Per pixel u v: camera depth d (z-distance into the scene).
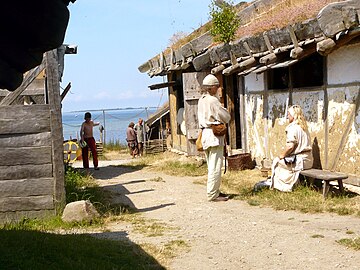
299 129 7.41
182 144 14.61
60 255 4.37
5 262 4.01
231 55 9.68
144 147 18.42
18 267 3.93
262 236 5.32
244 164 9.97
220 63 10.45
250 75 10.17
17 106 6.36
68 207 6.25
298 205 6.55
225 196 7.59
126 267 4.31
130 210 7.13
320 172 7.09
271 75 9.38
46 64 6.41
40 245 4.60
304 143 7.43
